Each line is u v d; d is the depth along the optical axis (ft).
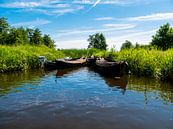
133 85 44.60
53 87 43.14
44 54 100.27
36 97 34.88
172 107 29.48
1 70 64.80
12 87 43.04
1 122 24.02
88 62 97.86
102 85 45.11
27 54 80.84
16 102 31.89
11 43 155.43
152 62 55.62
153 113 27.07
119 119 24.93
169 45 202.49
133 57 63.46
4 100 33.01
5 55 68.69
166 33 207.41
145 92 38.19
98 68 78.07
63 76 59.62
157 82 47.73
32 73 66.18
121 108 29.04
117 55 84.38
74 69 81.05
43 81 50.57
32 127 22.71
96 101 32.50
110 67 61.00
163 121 24.43
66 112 27.30
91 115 26.22
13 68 68.85
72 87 43.19
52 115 26.21
